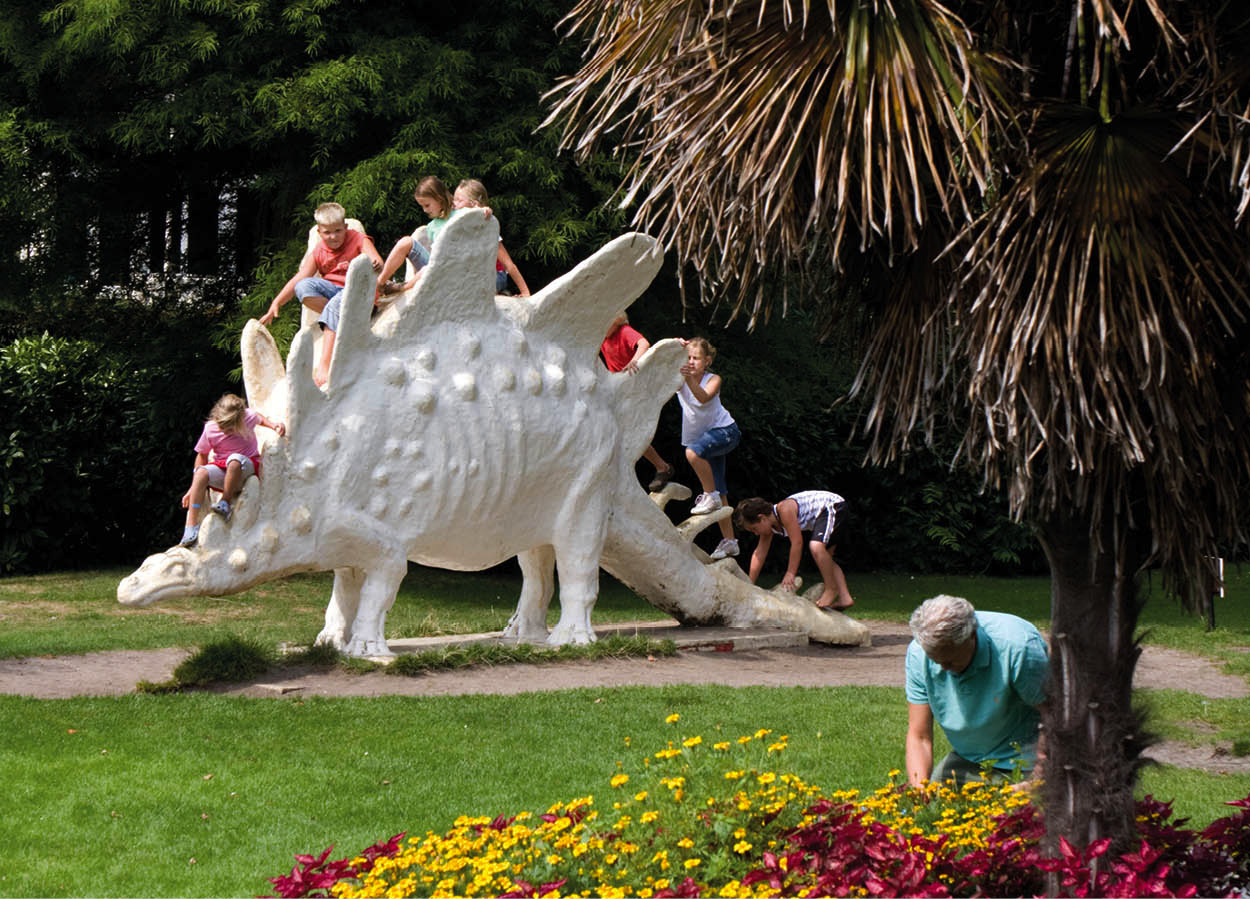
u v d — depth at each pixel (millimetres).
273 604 13898
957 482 19297
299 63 15117
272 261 15109
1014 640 5367
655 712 8312
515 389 10164
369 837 6012
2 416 15805
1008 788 5203
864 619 13992
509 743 7551
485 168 14312
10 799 6410
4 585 14844
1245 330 3828
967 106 3590
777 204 3777
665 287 16469
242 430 9234
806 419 18891
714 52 3834
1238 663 10938
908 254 4008
